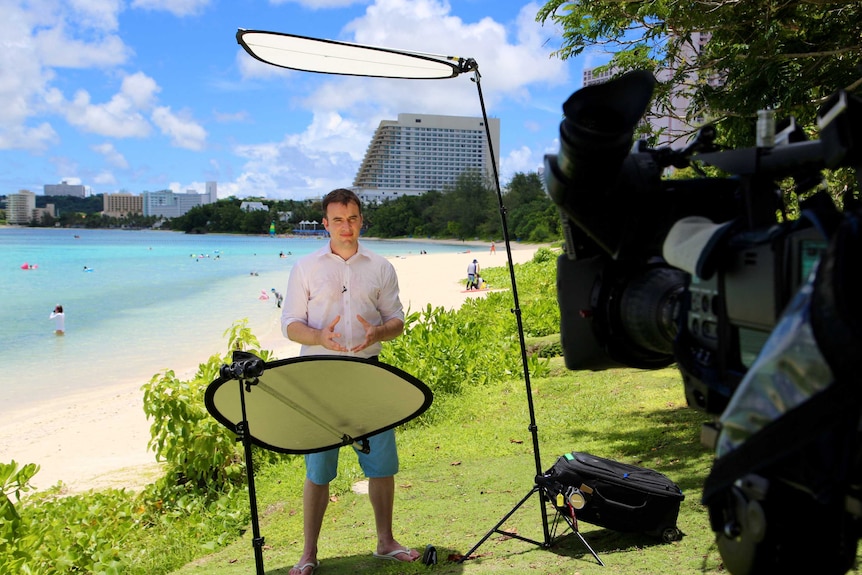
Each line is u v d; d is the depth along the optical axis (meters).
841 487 1.19
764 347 1.25
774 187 1.52
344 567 4.55
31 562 5.11
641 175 1.58
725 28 6.64
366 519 5.56
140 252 89.31
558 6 7.44
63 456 10.41
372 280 4.46
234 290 40.44
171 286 42.91
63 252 86.62
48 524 6.02
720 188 1.65
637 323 1.73
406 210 160.88
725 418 1.30
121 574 5.25
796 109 6.62
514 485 5.91
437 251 94.44
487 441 7.43
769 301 1.30
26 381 16.78
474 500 5.66
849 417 1.12
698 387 1.51
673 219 1.63
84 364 18.95
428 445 7.52
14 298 35.19
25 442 11.30
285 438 4.06
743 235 1.41
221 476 7.28
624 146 1.43
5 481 5.68
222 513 6.30
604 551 4.31
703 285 1.49
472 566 4.30
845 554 1.31
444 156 198.88
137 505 7.01
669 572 3.85
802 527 1.32
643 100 1.46
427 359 10.04
